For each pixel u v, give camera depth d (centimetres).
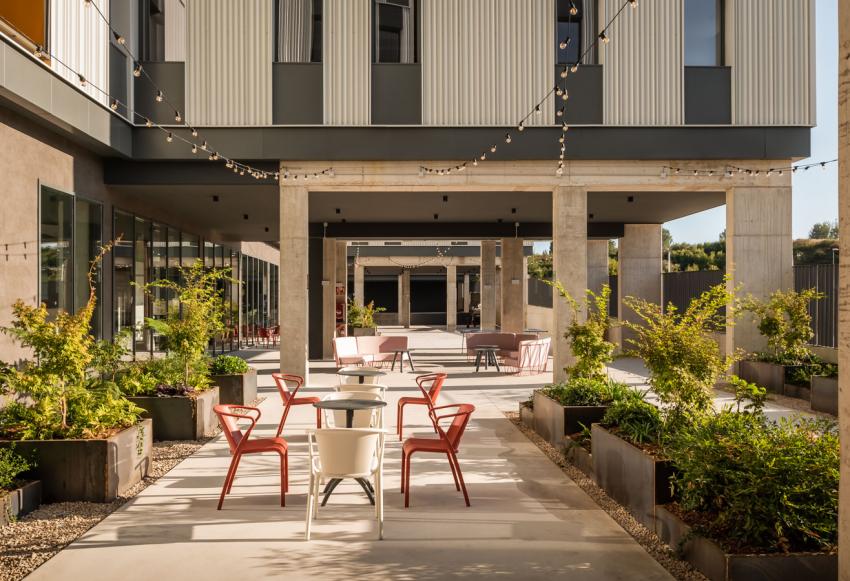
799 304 1223
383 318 4397
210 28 1261
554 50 1298
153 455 754
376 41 1307
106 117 1119
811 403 1016
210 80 1261
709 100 1304
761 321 1269
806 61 1305
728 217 1346
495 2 1289
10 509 522
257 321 2764
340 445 511
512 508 565
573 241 1326
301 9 1293
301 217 1305
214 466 705
